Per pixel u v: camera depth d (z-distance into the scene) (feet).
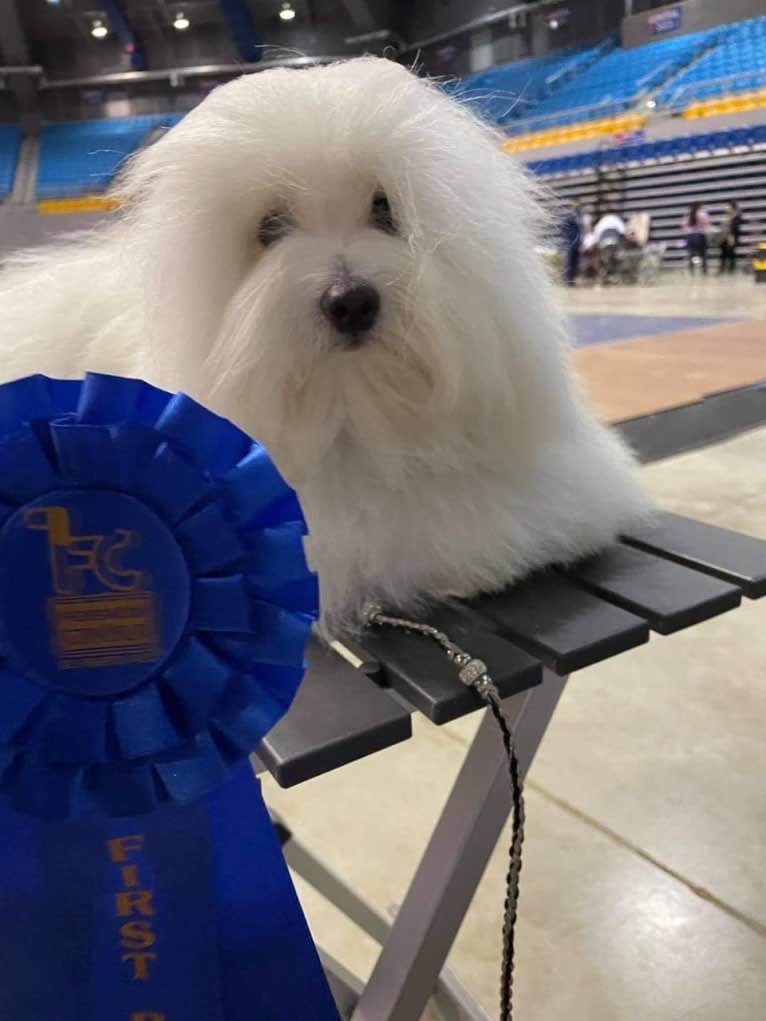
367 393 2.75
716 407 10.42
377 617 2.74
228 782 2.11
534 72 43.78
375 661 2.58
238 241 2.75
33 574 1.63
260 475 1.73
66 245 4.67
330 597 2.79
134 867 2.07
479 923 4.13
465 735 5.40
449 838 3.07
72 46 44.91
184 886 2.09
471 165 2.80
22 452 1.62
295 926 2.19
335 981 3.40
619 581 2.96
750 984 3.80
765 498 7.87
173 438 1.72
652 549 3.26
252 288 2.65
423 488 2.92
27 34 44.32
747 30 38.50
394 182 2.65
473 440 2.94
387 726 2.27
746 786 4.82
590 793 4.83
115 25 43.32
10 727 1.63
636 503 3.47
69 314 3.45
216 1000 2.13
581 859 4.44
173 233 2.73
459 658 2.47
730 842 4.48
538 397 2.92
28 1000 2.05
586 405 3.56
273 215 2.76
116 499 1.65
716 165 37.45
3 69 44.98
